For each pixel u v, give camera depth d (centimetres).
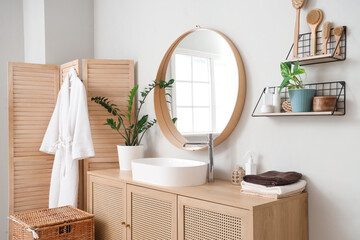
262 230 150
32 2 335
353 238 159
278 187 157
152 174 201
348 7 161
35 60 333
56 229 216
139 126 264
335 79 166
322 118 170
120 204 223
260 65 195
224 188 187
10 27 351
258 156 197
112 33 315
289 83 174
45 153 303
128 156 257
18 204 292
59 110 291
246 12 202
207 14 225
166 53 250
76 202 276
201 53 224
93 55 341
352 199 160
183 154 243
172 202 185
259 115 182
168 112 250
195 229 173
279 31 186
